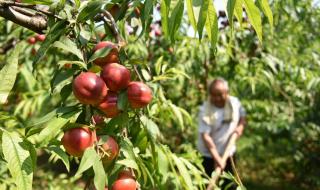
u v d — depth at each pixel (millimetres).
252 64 4090
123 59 1309
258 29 1189
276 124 5449
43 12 1359
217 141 4066
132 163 1210
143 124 1541
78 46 1283
